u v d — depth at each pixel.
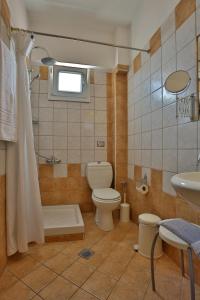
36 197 1.64
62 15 2.30
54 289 1.21
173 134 1.54
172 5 1.55
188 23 1.36
